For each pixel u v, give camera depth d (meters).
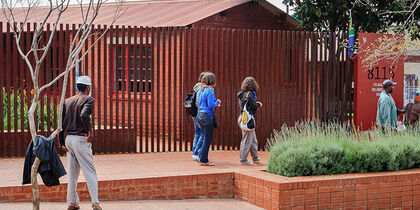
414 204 8.77
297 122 12.41
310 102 12.91
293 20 17.14
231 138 12.44
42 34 11.18
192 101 10.48
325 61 13.04
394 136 10.16
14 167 9.61
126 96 14.14
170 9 16.50
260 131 12.64
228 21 15.36
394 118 10.98
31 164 6.66
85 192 8.07
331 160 8.72
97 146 11.48
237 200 8.81
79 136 7.00
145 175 8.67
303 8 15.39
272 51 12.68
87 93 7.29
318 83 13.05
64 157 10.95
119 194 8.28
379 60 12.52
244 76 12.50
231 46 12.43
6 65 10.93
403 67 12.65
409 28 14.30
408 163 9.30
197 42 12.20
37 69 6.19
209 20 14.77
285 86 12.80
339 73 13.15
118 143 11.66
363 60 12.43
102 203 8.03
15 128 10.92
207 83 9.88
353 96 13.09
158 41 11.88
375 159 8.91
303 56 12.84
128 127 11.74
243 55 12.48
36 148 6.36
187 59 12.12
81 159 7.07
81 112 6.92
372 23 15.59
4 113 11.57
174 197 8.63
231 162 10.46
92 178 7.10
